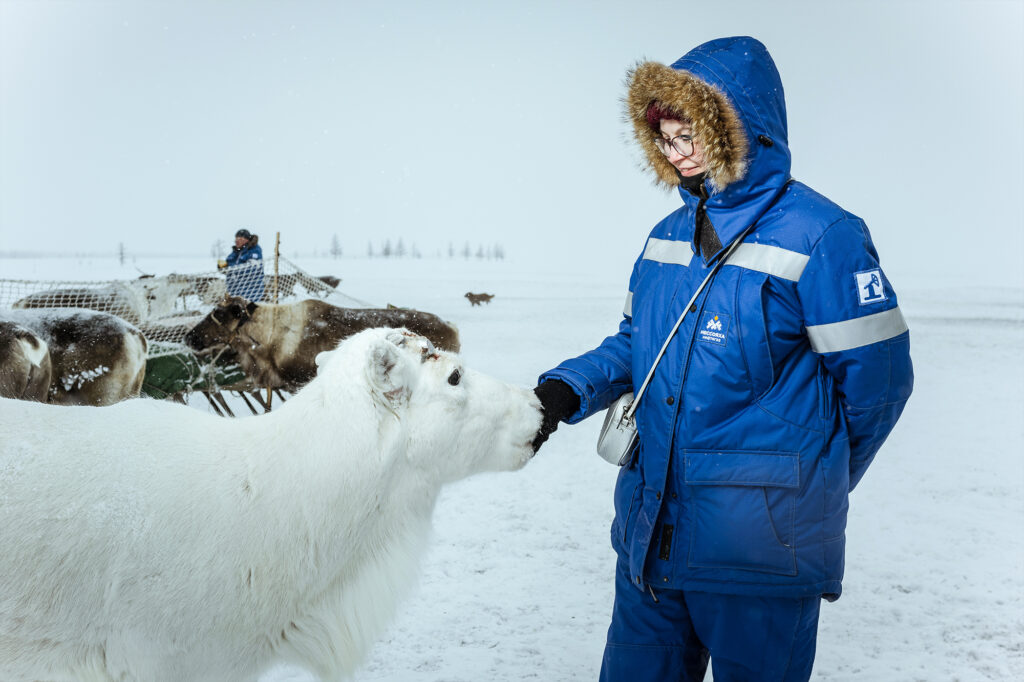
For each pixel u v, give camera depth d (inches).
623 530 97.7
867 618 160.9
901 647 149.1
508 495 243.6
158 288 414.6
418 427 90.4
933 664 142.9
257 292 411.2
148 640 78.8
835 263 84.4
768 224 87.7
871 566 187.8
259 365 325.1
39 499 76.5
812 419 86.8
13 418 82.4
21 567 75.0
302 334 324.2
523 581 178.9
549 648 147.9
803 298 85.4
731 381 86.8
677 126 89.5
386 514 90.7
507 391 96.7
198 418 91.3
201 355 321.4
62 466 78.9
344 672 92.9
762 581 86.7
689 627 97.3
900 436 322.3
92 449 81.4
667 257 96.0
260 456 85.5
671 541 91.0
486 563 189.0
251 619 83.4
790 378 88.0
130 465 81.0
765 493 85.8
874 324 84.5
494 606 165.6
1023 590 174.9
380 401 87.0
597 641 150.9
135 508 78.2
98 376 279.1
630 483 97.6
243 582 81.7
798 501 85.9
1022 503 237.1
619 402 100.5
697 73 85.4
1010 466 278.8
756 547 86.0
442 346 346.3
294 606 86.5
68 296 371.6
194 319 368.2
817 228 85.4
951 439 317.4
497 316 831.7
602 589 175.3
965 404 388.5
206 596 79.6
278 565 83.4
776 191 88.3
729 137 85.1
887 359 85.5
